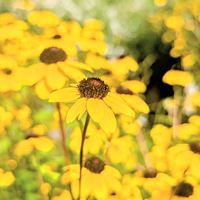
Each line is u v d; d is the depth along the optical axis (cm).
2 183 72
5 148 84
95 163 61
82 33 82
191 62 96
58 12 129
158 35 127
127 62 80
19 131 85
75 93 53
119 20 131
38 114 90
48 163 81
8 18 82
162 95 121
